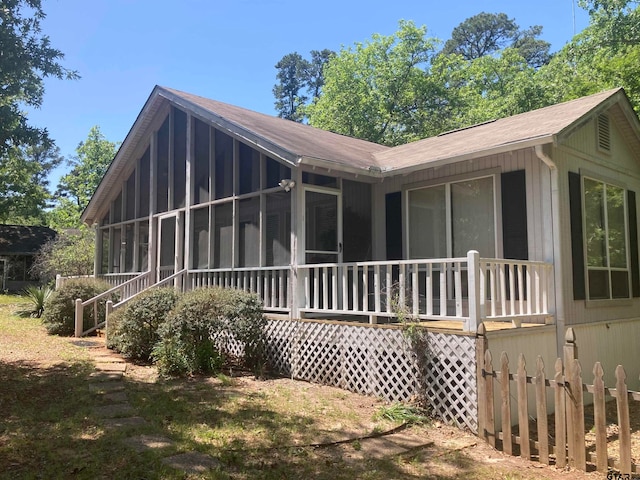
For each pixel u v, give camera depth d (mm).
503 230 8055
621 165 9547
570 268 7633
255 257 9797
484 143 8055
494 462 4859
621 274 9117
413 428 5785
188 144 11711
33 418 5367
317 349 7918
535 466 4781
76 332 11219
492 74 33469
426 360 6359
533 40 43406
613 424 6668
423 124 29703
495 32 44656
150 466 4160
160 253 12578
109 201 14938
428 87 29734
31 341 10406
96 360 8477
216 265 10742
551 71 23875
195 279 11289
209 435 5020
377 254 10055
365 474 4301
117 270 14500
